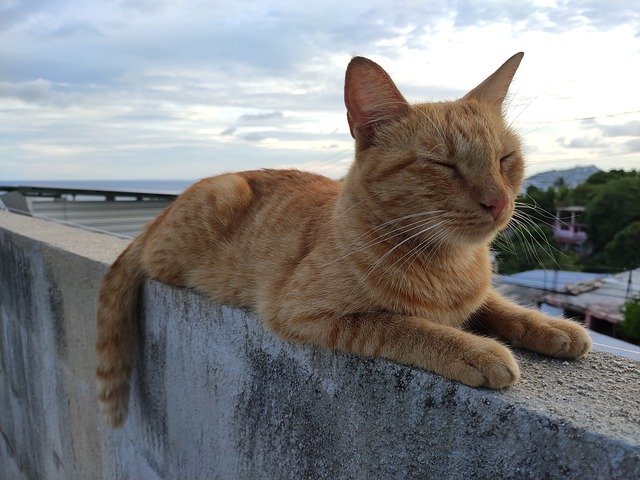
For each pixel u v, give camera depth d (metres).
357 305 0.30
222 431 0.37
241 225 0.42
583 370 0.25
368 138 0.33
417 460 0.24
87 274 0.49
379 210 0.31
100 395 0.45
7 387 0.78
